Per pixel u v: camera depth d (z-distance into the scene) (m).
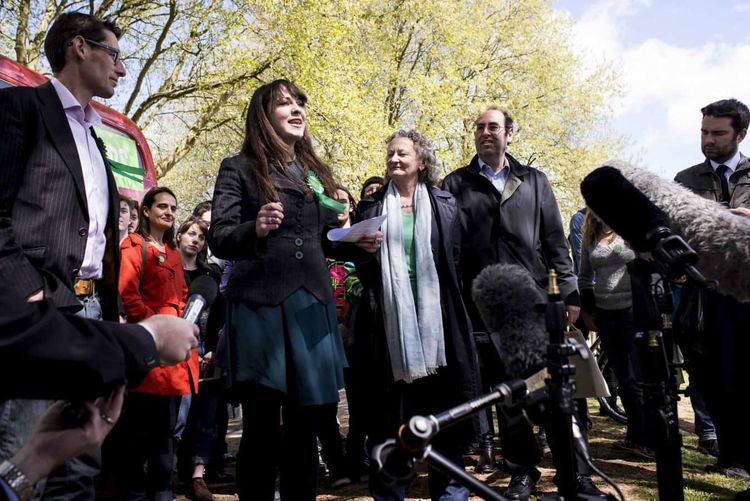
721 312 3.06
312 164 3.26
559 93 22.69
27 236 2.50
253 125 3.09
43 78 5.75
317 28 13.89
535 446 3.61
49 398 1.21
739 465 4.39
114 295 2.98
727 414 3.15
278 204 2.71
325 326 2.98
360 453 4.60
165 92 14.88
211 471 4.99
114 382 1.23
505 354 1.62
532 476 3.77
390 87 19.23
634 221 1.84
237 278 2.96
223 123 15.51
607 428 6.05
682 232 1.92
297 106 3.16
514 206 4.08
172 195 4.28
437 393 3.58
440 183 4.30
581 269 5.16
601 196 1.87
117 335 1.27
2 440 2.22
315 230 3.10
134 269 3.92
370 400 3.62
